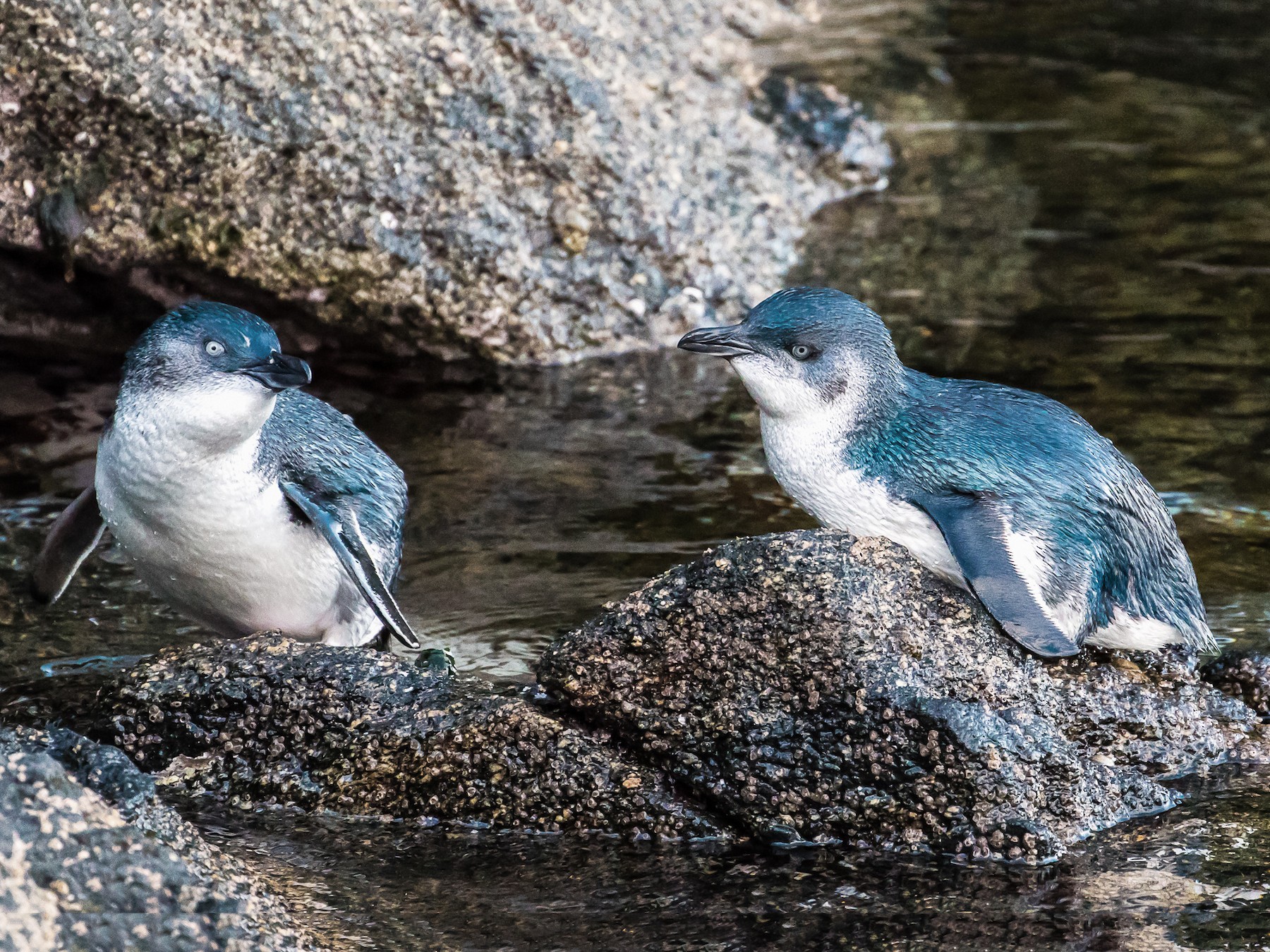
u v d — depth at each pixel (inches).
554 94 716.7
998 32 1112.8
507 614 474.9
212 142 652.1
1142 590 404.2
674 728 370.6
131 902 276.4
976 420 398.3
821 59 984.3
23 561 504.1
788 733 361.4
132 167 652.1
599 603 483.2
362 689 384.2
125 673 396.8
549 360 698.8
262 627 435.8
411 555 514.6
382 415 639.1
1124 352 676.1
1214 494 549.0
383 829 367.2
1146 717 389.7
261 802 378.0
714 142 796.0
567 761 368.8
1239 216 827.4
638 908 331.3
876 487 397.1
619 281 717.3
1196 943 313.7
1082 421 407.5
